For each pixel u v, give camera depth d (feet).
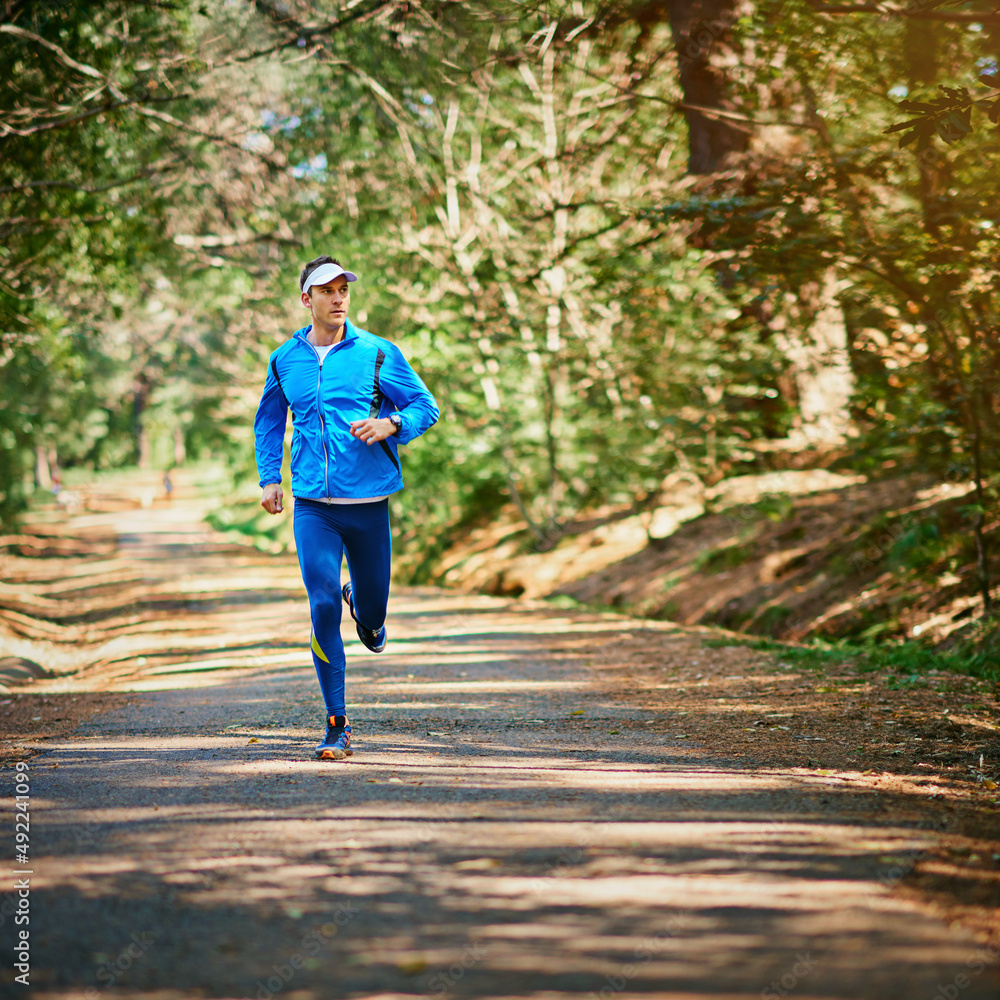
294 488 16.65
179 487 249.55
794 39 30.14
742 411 56.29
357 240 59.77
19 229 45.52
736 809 12.39
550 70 51.21
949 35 27.12
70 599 67.36
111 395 201.67
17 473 137.80
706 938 8.41
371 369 16.57
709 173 45.39
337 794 13.32
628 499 61.77
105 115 43.68
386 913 9.05
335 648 16.30
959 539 37.09
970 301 28.25
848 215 28.63
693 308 50.55
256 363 85.92
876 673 24.49
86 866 10.41
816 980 7.63
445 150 54.08
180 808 12.76
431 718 20.10
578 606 49.96
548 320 55.67
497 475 68.13
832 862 10.27
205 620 49.39
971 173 27.02
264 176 54.54
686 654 29.78
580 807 12.47
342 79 50.03
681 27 44.09
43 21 39.91
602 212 53.78
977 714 19.08
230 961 8.14
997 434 32.48
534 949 8.26
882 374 36.24
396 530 88.38
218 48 43.27
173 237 57.88
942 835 11.32
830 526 44.98
